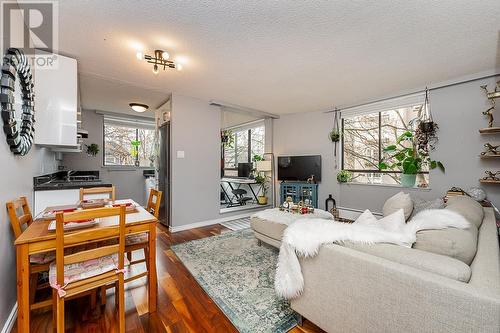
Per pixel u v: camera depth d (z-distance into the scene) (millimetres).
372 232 1230
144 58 2252
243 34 1892
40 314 1559
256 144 5969
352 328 1104
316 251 1260
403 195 2115
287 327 1439
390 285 965
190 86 3205
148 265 1724
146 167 5559
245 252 2656
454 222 1240
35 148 2203
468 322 765
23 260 1205
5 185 1439
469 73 2686
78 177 4051
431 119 3080
